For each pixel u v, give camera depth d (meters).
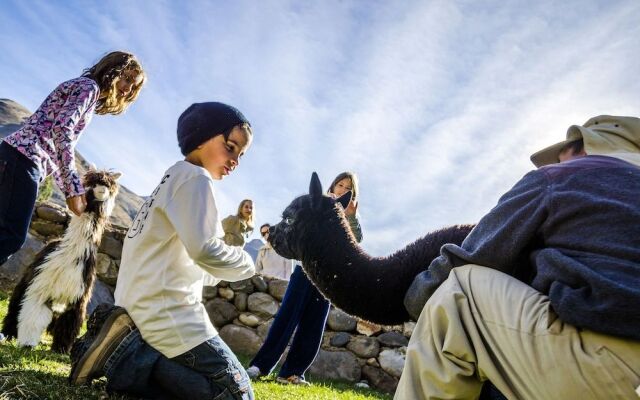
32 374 2.54
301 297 4.67
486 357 1.62
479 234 1.87
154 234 2.45
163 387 2.46
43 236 7.05
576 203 1.59
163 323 2.36
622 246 1.46
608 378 1.37
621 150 1.88
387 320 2.64
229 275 2.59
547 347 1.49
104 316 2.46
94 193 4.09
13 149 3.02
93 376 2.48
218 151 2.69
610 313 1.37
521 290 1.64
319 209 2.79
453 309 1.70
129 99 3.57
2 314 4.77
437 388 1.68
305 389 4.36
